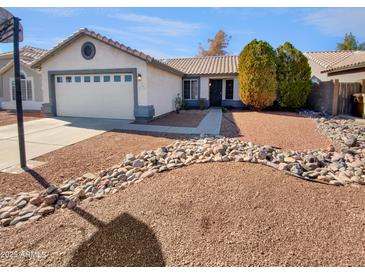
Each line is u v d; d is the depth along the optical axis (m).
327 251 2.81
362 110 12.93
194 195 4.11
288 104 16.02
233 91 19.48
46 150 7.29
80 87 13.83
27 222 3.62
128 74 12.80
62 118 13.62
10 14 5.87
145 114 12.45
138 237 3.18
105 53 12.83
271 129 9.77
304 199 3.92
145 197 4.15
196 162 5.60
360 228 3.21
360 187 4.42
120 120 12.91
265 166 5.23
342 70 14.69
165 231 3.27
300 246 2.90
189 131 10.07
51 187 4.68
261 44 15.23
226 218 3.48
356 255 2.73
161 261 2.77
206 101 19.36
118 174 5.29
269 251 2.84
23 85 18.92
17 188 4.76
